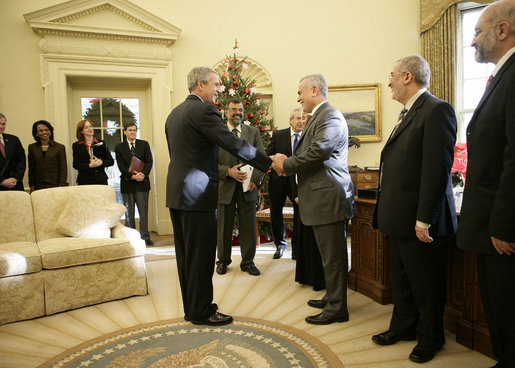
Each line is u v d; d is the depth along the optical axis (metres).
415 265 1.94
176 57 5.76
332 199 2.30
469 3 5.49
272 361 1.98
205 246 2.38
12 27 5.10
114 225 3.41
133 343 2.22
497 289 1.55
